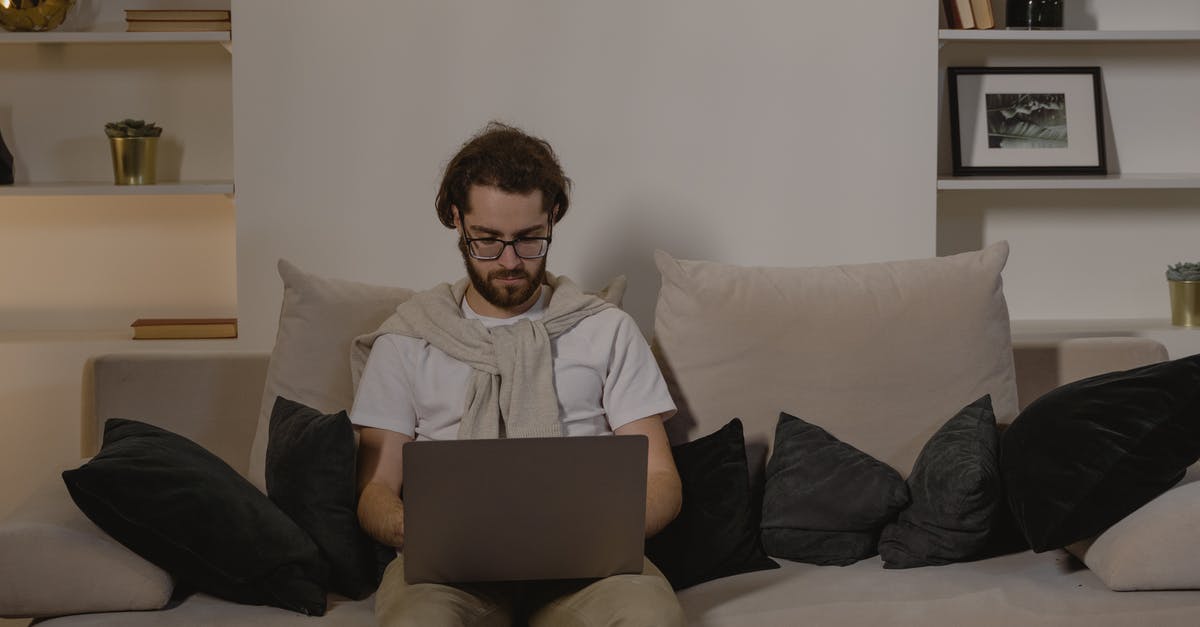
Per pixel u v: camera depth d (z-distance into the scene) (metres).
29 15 2.83
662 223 2.89
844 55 2.87
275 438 1.90
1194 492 1.73
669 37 2.85
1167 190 3.27
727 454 2.00
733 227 2.89
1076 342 2.33
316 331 2.15
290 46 2.80
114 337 2.96
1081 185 2.94
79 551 1.63
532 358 1.96
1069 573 1.82
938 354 2.14
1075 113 3.18
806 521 1.98
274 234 2.84
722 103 2.87
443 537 1.56
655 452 1.95
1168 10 3.23
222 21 2.85
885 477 1.97
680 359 2.16
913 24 2.87
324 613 1.71
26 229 3.12
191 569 1.68
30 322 3.14
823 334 2.15
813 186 2.90
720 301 2.17
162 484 1.65
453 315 2.01
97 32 2.84
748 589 1.84
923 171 2.91
